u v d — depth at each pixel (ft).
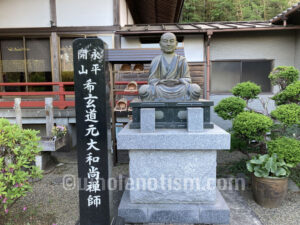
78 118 10.53
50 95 26.91
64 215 12.57
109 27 25.12
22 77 26.94
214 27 24.16
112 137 20.16
